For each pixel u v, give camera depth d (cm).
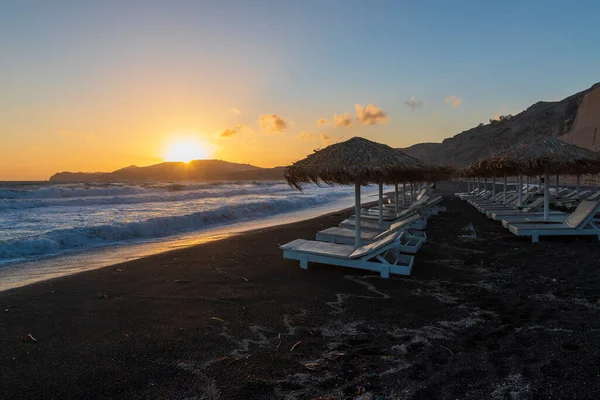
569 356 305
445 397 257
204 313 429
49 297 485
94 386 277
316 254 611
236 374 294
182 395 265
